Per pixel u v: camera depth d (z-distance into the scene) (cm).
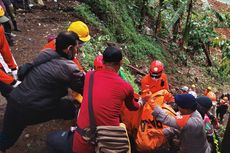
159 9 1379
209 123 533
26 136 552
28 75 444
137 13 1417
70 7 1153
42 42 923
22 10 1086
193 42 1451
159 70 532
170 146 486
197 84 1273
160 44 1387
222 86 1334
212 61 1488
